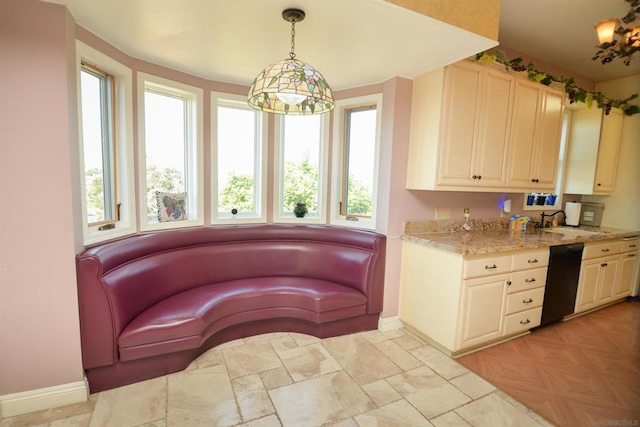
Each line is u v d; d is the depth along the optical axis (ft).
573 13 8.23
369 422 5.58
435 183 8.05
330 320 8.32
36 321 5.49
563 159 12.72
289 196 10.56
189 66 8.12
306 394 6.27
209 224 9.41
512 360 7.68
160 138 8.55
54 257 5.49
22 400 5.52
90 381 6.05
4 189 5.12
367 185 9.86
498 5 6.29
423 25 5.71
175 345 6.57
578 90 10.36
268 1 5.06
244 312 8.07
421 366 7.34
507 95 8.85
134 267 6.97
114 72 7.11
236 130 9.84
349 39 6.35
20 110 5.10
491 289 7.85
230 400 6.04
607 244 10.61
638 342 8.65
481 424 5.58
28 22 5.06
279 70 4.88
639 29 6.81
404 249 9.14
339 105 9.85
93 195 6.95
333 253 9.43
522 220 10.76
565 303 9.61
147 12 5.48
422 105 8.43
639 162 12.01
